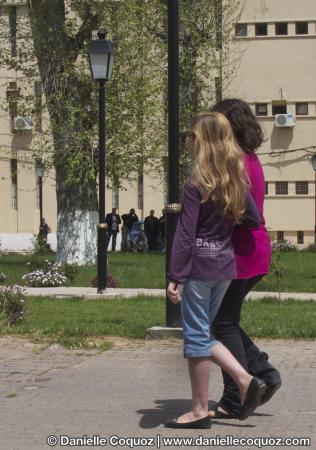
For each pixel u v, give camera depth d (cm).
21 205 4472
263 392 635
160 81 2664
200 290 630
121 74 2588
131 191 4344
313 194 4297
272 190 4331
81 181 2631
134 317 1338
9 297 1257
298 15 4288
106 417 701
